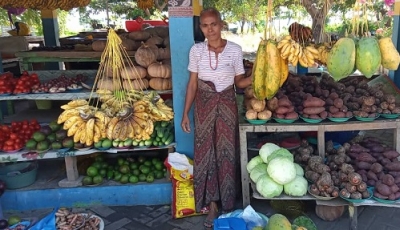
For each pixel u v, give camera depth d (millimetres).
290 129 3113
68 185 3500
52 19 8008
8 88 3533
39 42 9219
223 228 2338
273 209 3344
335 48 2482
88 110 2844
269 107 3174
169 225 3176
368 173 2912
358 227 3059
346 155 3129
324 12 3156
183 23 3264
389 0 3938
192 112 3436
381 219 3170
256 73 2715
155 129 3459
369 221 3143
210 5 11891
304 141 3541
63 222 2613
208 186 3176
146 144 3430
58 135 3445
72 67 7738
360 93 3527
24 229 2639
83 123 2855
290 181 2764
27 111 6090
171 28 3273
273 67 2621
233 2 12492
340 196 2699
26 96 3496
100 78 3457
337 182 2807
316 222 3115
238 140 3258
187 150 3520
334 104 3143
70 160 3504
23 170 3740
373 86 3836
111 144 3398
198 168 3143
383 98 3223
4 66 7375
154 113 2906
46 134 3498
